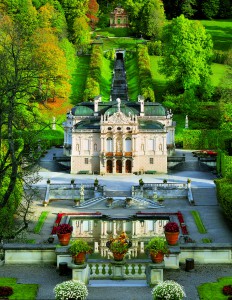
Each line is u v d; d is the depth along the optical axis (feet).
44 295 246.47
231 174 461.78
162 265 254.27
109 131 578.25
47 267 282.15
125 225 422.00
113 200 478.59
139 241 368.89
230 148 584.40
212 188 514.27
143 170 587.27
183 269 277.64
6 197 295.48
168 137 622.13
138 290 251.39
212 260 285.02
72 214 442.50
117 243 264.52
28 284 256.52
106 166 582.76
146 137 584.40
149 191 503.20
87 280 261.24
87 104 631.56
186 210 460.96
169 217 437.17
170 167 601.21
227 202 398.42
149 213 444.14
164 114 619.67
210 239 379.55
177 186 506.48
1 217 336.08
